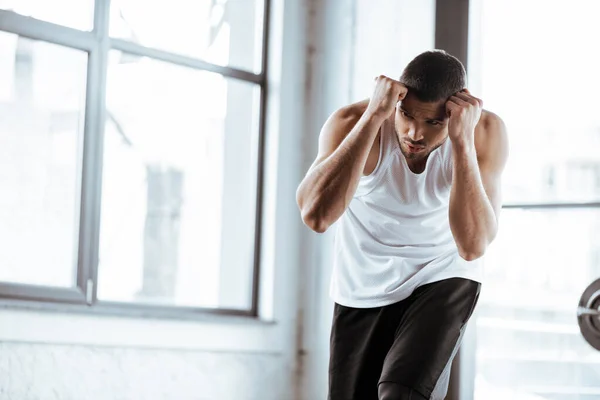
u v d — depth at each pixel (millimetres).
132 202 5473
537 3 3877
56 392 3924
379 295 2562
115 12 4488
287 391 4859
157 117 5211
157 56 4559
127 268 5527
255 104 5016
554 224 3699
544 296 3713
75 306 4070
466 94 2387
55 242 4285
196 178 5344
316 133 5031
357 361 2607
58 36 4129
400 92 2365
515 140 3906
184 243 5484
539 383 3697
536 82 3850
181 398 4379
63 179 4281
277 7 5031
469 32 4156
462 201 2355
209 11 5039
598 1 3627
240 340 4660
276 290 4875
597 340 3484
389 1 4617
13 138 4301
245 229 5152
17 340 3803
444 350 2432
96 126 4258
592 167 3588
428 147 2402
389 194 2465
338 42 4957
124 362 4176
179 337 4387
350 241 2615
